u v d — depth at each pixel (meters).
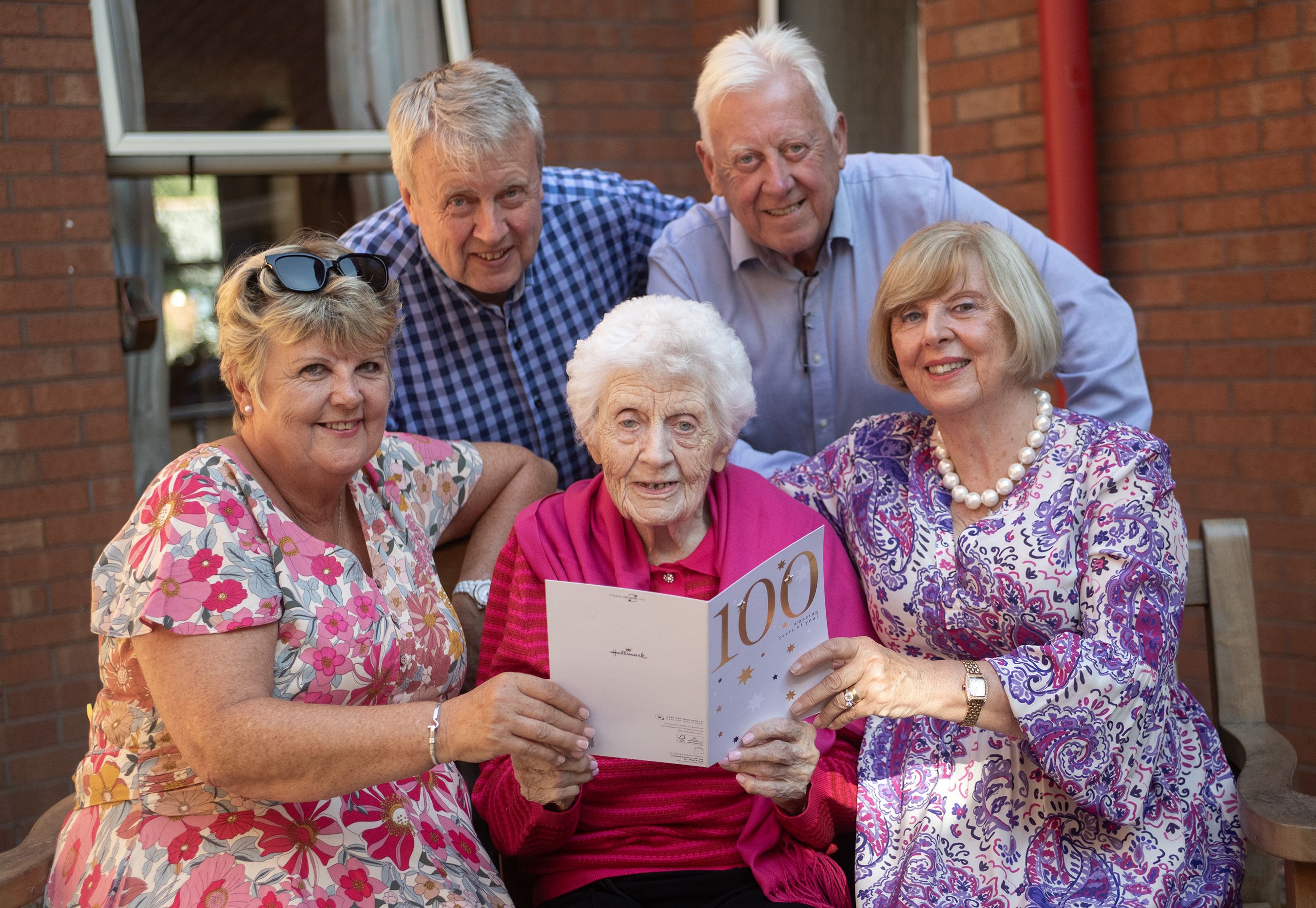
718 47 2.68
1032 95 4.16
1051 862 1.95
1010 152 4.24
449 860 1.96
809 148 2.61
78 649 4.21
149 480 4.44
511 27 4.69
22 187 4.07
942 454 2.15
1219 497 4.01
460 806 2.12
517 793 2.00
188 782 1.85
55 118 4.10
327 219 4.62
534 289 2.92
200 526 1.80
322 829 1.85
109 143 4.24
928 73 4.42
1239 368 3.92
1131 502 1.96
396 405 2.82
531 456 2.58
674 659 1.67
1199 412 4.03
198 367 4.50
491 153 2.53
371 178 4.65
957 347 2.01
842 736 2.21
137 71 4.26
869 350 2.18
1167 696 1.99
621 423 1.95
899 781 2.08
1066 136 4.05
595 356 1.95
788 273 2.84
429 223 2.63
